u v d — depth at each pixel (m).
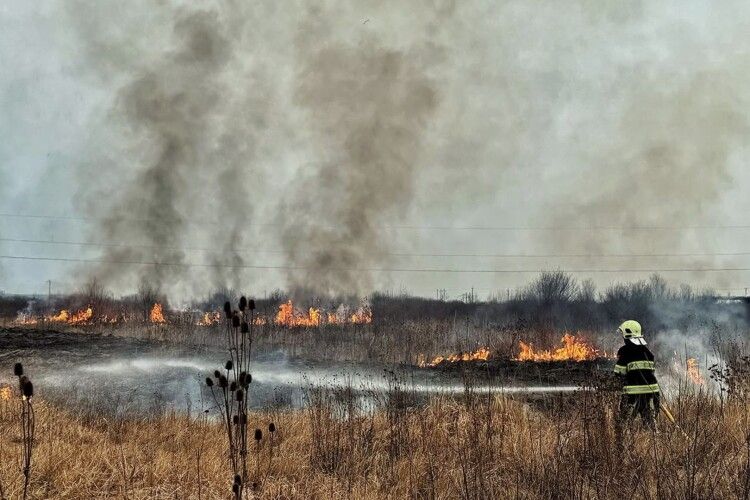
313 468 7.64
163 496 6.51
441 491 6.73
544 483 6.52
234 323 4.78
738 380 10.12
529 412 9.44
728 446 7.45
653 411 8.52
